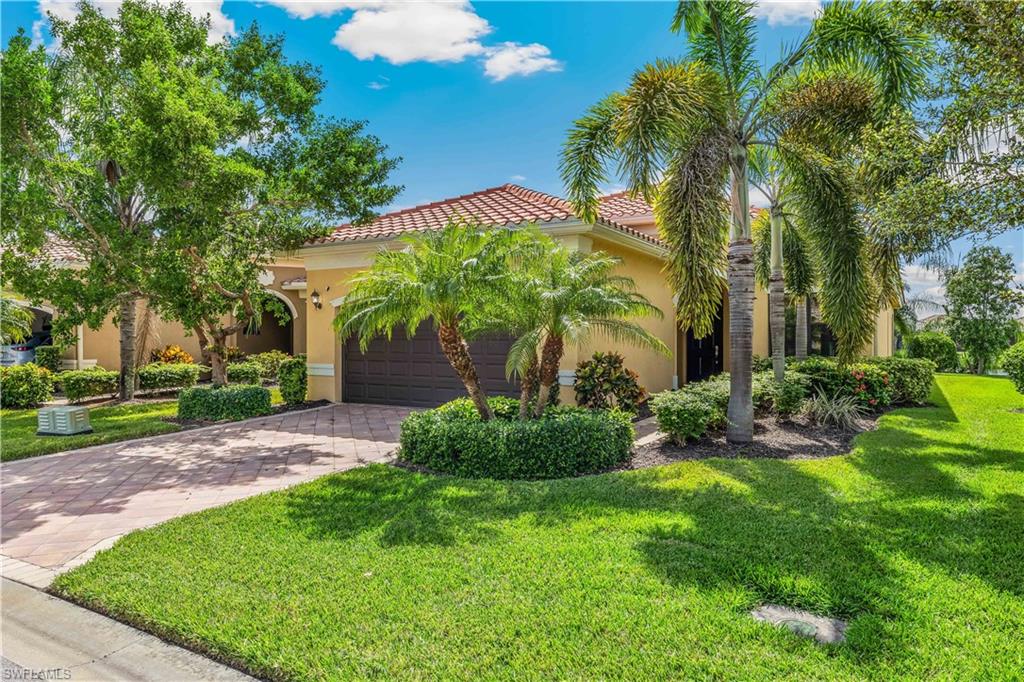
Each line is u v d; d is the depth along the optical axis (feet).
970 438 31.45
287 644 12.02
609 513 19.48
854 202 30.45
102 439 33.63
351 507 20.74
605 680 10.65
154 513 21.26
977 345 86.94
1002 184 20.18
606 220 38.11
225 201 35.27
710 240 29.53
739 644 11.66
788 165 33.09
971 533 17.21
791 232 51.52
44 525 20.04
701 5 30.55
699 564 15.29
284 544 17.34
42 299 38.81
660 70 27.76
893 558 15.48
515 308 27.94
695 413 29.53
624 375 38.19
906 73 27.04
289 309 79.00
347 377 49.85
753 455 28.04
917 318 98.27
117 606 13.78
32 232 36.19
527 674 10.85
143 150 31.94
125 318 54.44
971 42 20.67
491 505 20.68
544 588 14.10
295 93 41.47
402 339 47.44
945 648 11.39
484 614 12.94
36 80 35.94
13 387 50.34
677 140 28.81
